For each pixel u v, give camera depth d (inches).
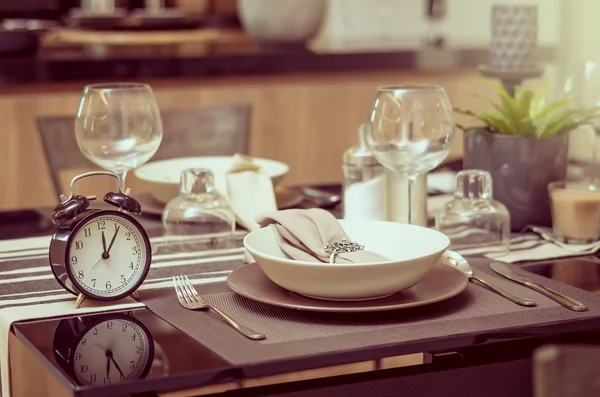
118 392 34.1
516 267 50.4
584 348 21.5
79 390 33.6
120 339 39.2
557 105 61.4
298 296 42.6
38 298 46.1
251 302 43.9
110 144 54.3
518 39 69.9
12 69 113.0
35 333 40.4
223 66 122.3
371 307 39.9
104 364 36.1
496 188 60.6
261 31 132.4
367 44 142.6
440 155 50.9
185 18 129.0
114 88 54.6
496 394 40.9
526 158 59.6
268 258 41.1
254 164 62.8
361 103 129.0
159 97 120.4
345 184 58.4
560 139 60.0
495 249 54.6
